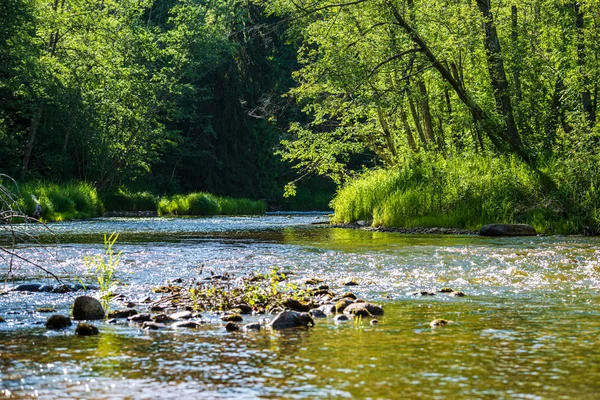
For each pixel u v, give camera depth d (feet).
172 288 27.32
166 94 161.48
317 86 77.15
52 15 131.44
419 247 45.21
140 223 88.63
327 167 93.15
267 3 83.35
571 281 28.76
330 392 12.30
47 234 62.49
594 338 17.04
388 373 13.65
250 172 200.03
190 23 163.22
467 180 67.05
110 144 146.92
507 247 44.04
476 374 13.52
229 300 24.09
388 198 72.79
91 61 139.74
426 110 84.33
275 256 40.98
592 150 63.26
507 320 19.80
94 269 34.81
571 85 71.00
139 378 13.46
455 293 25.25
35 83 124.77
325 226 79.71
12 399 12.07
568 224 58.39
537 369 13.89
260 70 194.70
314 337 17.58
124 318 20.90
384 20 72.69
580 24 74.54
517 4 82.64
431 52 72.08
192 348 16.30
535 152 70.90
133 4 153.89
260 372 13.84
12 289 27.12
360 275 31.73
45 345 16.72
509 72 77.82
